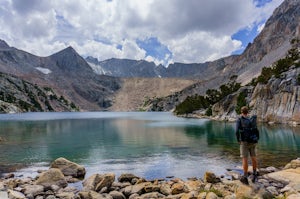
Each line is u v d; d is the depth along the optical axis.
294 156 35.47
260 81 116.75
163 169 30.55
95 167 32.06
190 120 138.38
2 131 80.06
